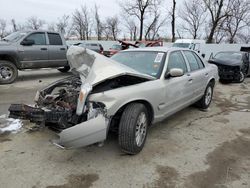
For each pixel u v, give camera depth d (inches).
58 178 124.6
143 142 153.4
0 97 278.5
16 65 374.9
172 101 177.9
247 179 128.6
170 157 147.9
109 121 134.2
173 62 187.8
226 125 207.2
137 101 148.6
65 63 430.9
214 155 152.6
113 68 140.5
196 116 228.4
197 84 216.5
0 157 142.6
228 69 456.1
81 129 124.0
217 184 123.7
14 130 179.0
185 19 1777.8
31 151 150.1
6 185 118.4
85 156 145.6
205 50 1017.5
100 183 121.7
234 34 1707.7
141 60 184.1
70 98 148.3
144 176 128.1
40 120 142.3
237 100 309.7
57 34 420.2
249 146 167.3
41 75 456.8
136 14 1603.1
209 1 1425.9
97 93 133.3
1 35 1886.1
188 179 126.8
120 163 139.3
